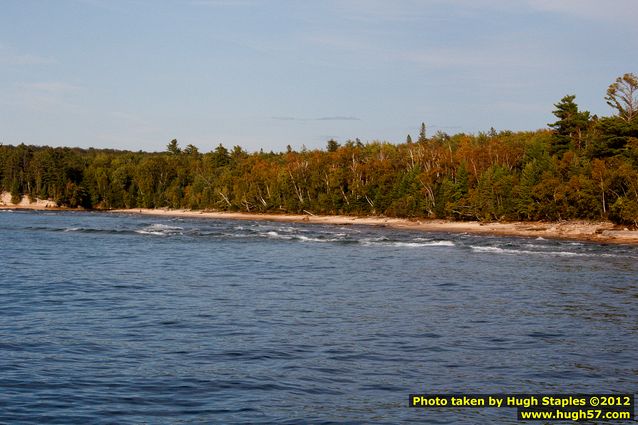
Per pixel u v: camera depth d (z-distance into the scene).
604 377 19.23
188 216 171.50
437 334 24.78
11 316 27.61
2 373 18.61
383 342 23.25
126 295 33.91
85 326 25.56
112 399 16.52
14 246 66.56
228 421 15.09
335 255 61.09
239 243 76.00
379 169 145.88
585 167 103.56
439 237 90.19
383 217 137.88
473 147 135.62
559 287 38.78
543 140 124.62
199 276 42.94
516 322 27.44
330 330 25.25
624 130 104.56
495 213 113.88
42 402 16.20
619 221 92.00
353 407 16.27
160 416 15.36
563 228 94.19
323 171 157.38
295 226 120.81
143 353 21.20
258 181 171.88
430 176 132.00
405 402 16.73
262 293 35.22
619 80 118.38
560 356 21.62
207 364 19.92
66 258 54.66
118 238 81.06
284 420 15.24
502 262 54.81
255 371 19.20
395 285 39.19
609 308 31.20
